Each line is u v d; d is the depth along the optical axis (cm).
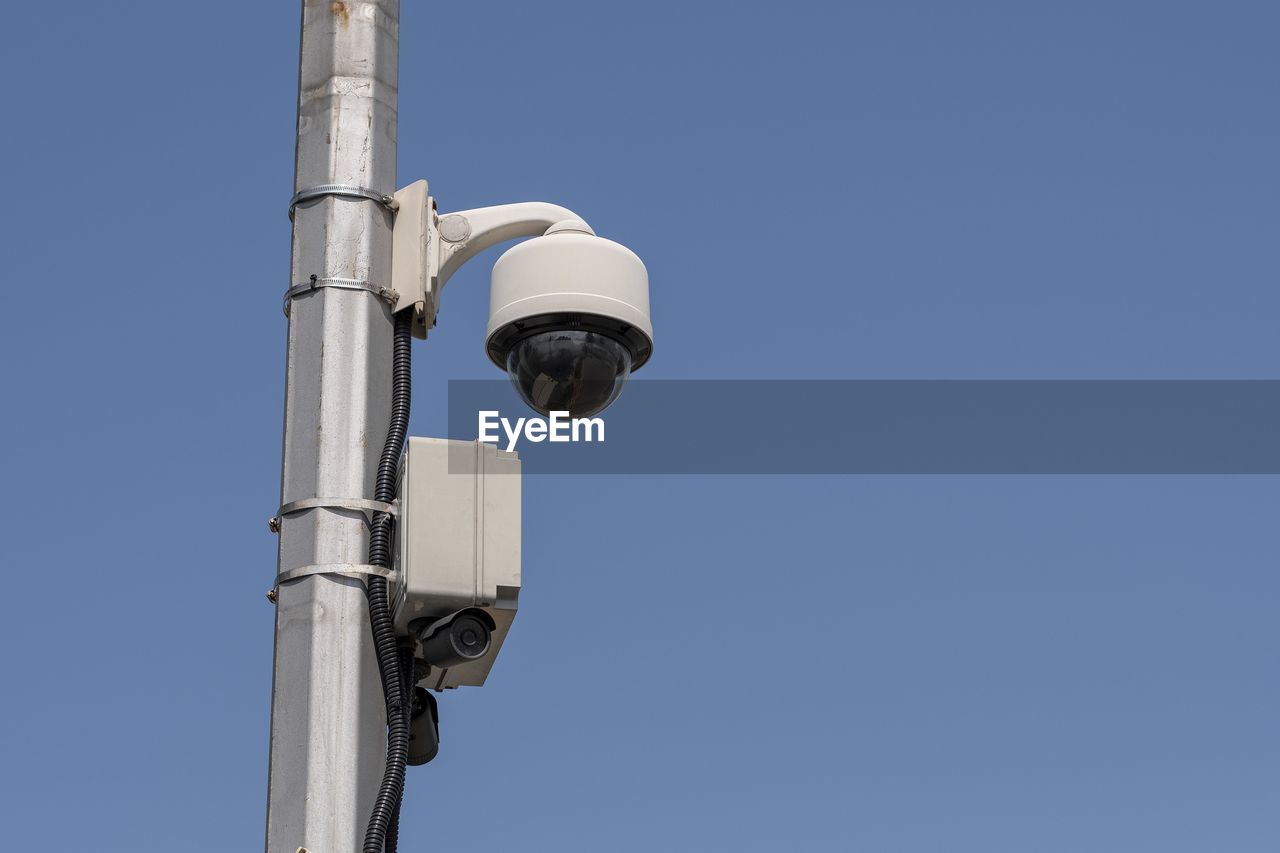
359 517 620
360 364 644
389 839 600
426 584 597
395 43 704
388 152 684
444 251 683
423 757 649
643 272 684
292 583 611
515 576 607
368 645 604
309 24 702
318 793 581
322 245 658
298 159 680
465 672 632
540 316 666
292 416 640
